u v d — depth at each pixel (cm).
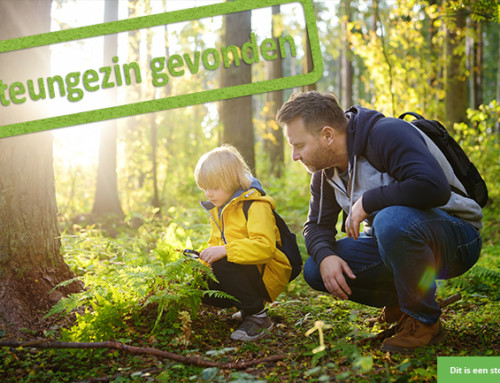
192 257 295
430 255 244
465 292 384
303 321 318
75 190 929
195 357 247
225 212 298
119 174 980
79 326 263
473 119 844
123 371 238
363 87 2536
